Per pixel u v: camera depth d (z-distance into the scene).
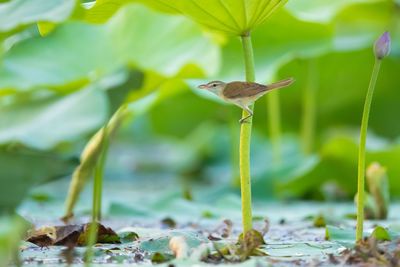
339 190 11.49
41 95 9.58
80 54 11.05
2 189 4.40
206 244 5.41
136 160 20.16
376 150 11.06
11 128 8.94
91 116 8.18
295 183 11.62
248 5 5.54
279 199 11.71
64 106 8.64
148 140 21.56
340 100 14.23
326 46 11.18
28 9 5.21
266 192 12.27
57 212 9.37
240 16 5.61
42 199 10.82
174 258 5.34
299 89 13.66
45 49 10.92
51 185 15.69
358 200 5.69
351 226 7.65
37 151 4.70
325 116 14.58
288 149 16.39
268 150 16.80
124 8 11.45
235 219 8.47
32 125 8.70
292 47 11.27
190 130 15.91
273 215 9.00
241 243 5.58
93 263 5.21
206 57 10.75
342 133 16.17
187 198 10.37
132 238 6.25
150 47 11.20
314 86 13.76
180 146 20.70
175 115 15.73
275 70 11.01
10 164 4.49
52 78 10.61
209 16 5.68
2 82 10.38
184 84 10.63
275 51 11.26
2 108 9.27
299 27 11.21
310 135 12.93
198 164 19.44
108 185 16.12
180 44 11.10
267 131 15.00
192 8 5.66
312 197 11.74
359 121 14.62
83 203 10.61
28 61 10.73
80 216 9.10
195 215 9.19
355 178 11.40
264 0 5.52
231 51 11.43
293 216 8.83
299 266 5.05
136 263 5.21
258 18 5.66
